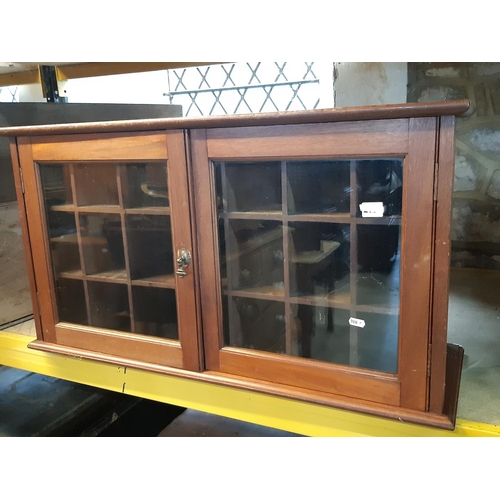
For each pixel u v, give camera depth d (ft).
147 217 3.33
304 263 3.01
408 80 5.90
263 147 2.75
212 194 2.97
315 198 2.90
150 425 5.46
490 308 4.73
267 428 4.86
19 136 3.51
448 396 2.83
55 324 3.83
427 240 2.46
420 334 2.59
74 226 3.67
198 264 3.12
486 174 5.75
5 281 4.50
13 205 4.52
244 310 3.23
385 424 2.85
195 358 3.26
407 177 2.44
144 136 3.05
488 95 5.55
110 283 3.62
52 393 5.53
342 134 2.54
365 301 2.84
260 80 8.63
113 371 3.70
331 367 2.88
